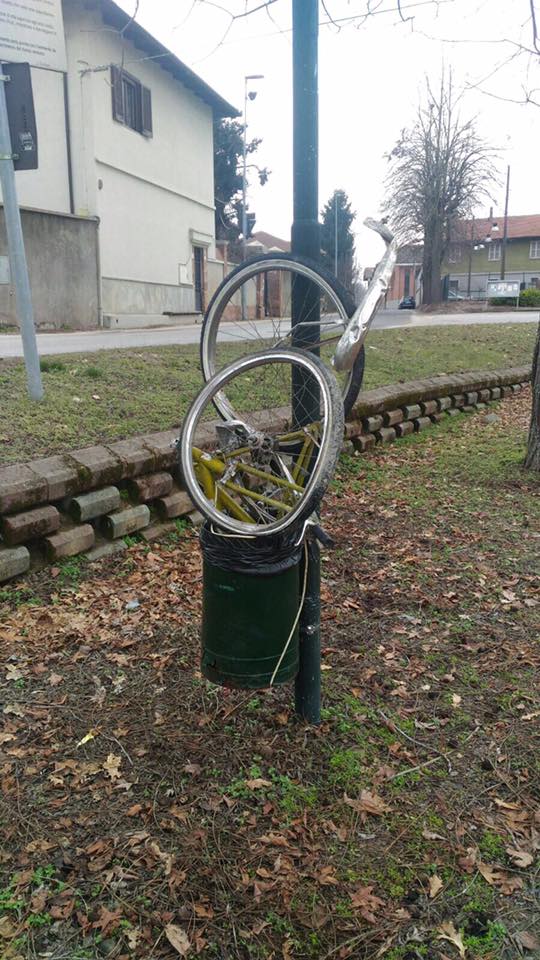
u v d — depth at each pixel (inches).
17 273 235.9
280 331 195.5
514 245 2340.1
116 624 158.6
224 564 110.2
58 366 289.3
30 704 130.7
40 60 231.1
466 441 323.0
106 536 190.9
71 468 181.9
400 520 226.1
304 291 119.5
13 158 229.9
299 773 115.5
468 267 2374.5
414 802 110.2
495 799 110.8
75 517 182.9
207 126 959.6
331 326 115.2
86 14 653.3
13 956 85.0
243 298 201.5
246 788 111.9
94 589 171.9
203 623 117.6
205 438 218.7
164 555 193.5
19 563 166.9
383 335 538.0
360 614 166.4
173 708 131.1
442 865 99.1
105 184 716.0
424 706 133.0
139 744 121.5
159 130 821.9
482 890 95.3
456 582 182.4
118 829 103.7
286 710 130.6
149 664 144.7
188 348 380.5
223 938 88.1
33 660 143.6
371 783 113.8
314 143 116.7
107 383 278.1
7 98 227.0
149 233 818.2
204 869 97.3
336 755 119.3
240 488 115.2
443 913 92.2
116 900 92.5
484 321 820.0
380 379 370.6
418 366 419.8
